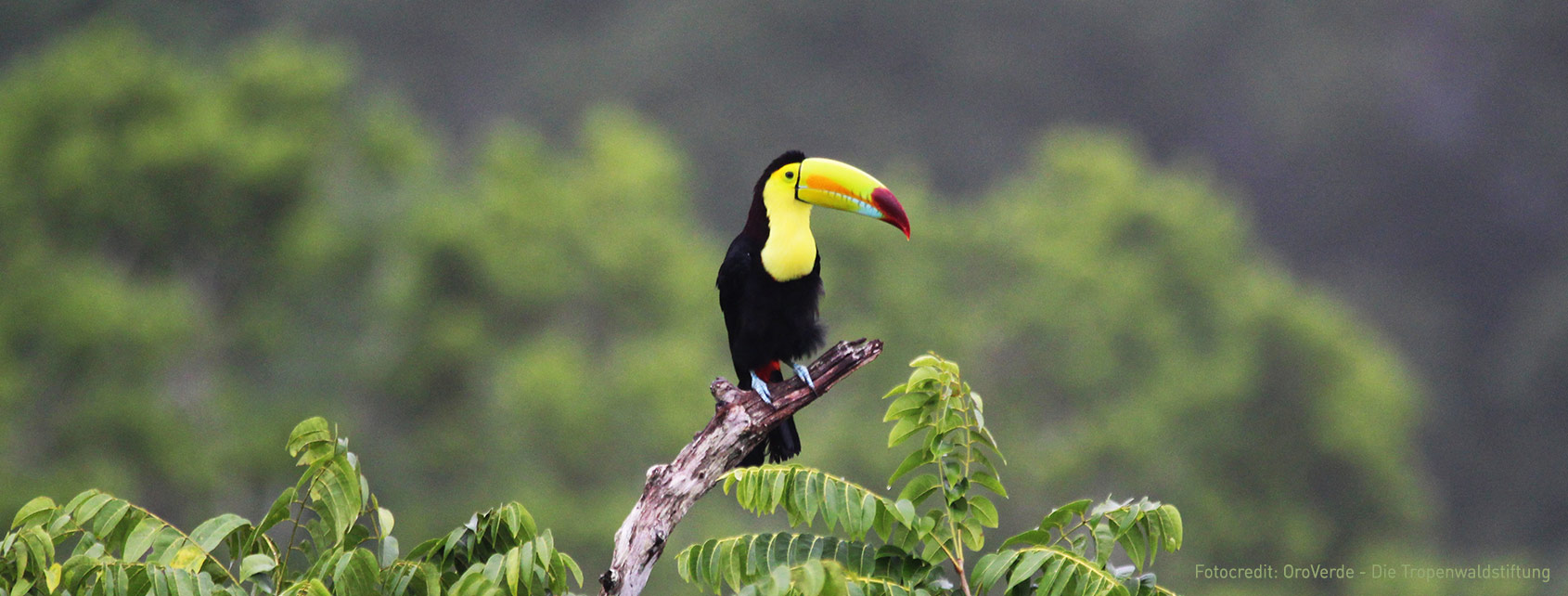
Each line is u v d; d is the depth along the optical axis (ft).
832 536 15.39
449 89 185.68
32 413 82.17
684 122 175.83
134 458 81.35
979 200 177.17
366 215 100.48
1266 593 86.74
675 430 86.07
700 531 76.64
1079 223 107.96
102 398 80.59
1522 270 174.70
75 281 83.10
